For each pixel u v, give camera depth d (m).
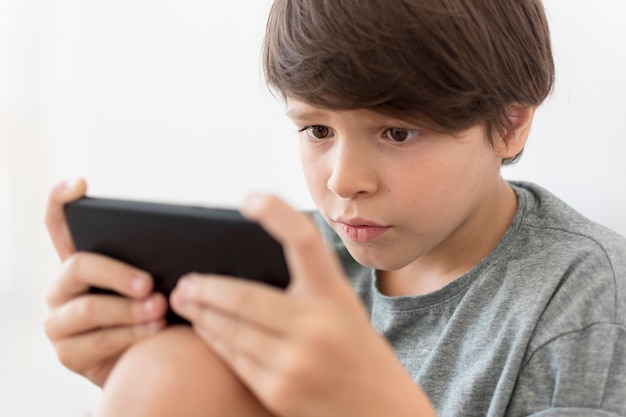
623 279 0.66
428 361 0.71
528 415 0.62
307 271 0.38
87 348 0.51
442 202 0.64
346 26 0.59
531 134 0.90
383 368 0.41
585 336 0.62
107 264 0.48
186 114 1.37
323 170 0.66
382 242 0.66
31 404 1.47
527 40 0.68
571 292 0.66
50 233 0.51
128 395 0.47
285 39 0.64
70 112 1.58
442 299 0.74
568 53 0.85
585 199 0.86
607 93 0.82
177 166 1.41
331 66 0.59
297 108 0.64
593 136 0.84
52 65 1.60
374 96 0.58
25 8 1.62
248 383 0.43
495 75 0.63
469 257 0.74
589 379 0.60
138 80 1.44
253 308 0.39
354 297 0.40
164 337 0.49
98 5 1.48
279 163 1.22
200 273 0.46
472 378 0.67
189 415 0.46
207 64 1.31
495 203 0.73
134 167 1.48
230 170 1.31
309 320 0.39
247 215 0.38
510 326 0.66
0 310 1.77
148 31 1.40
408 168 0.62
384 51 0.58
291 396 0.39
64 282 0.50
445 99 0.59
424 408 0.42
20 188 1.70
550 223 0.73
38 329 1.71
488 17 0.64
